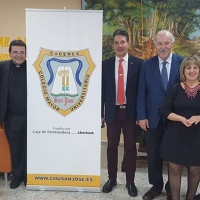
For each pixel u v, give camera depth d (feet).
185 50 13.85
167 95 7.81
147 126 8.52
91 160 9.04
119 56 8.67
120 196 9.12
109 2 13.99
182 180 10.35
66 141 8.94
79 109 8.74
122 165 11.21
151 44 14.02
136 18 13.94
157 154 8.66
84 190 9.27
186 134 7.52
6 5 14.62
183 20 13.65
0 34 14.84
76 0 14.34
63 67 8.54
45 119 8.83
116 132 9.07
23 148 9.66
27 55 8.51
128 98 8.68
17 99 9.20
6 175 9.87
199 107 7.41
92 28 8.32
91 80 8.57
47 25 8.33
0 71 9.29
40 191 9.29
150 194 8.98
